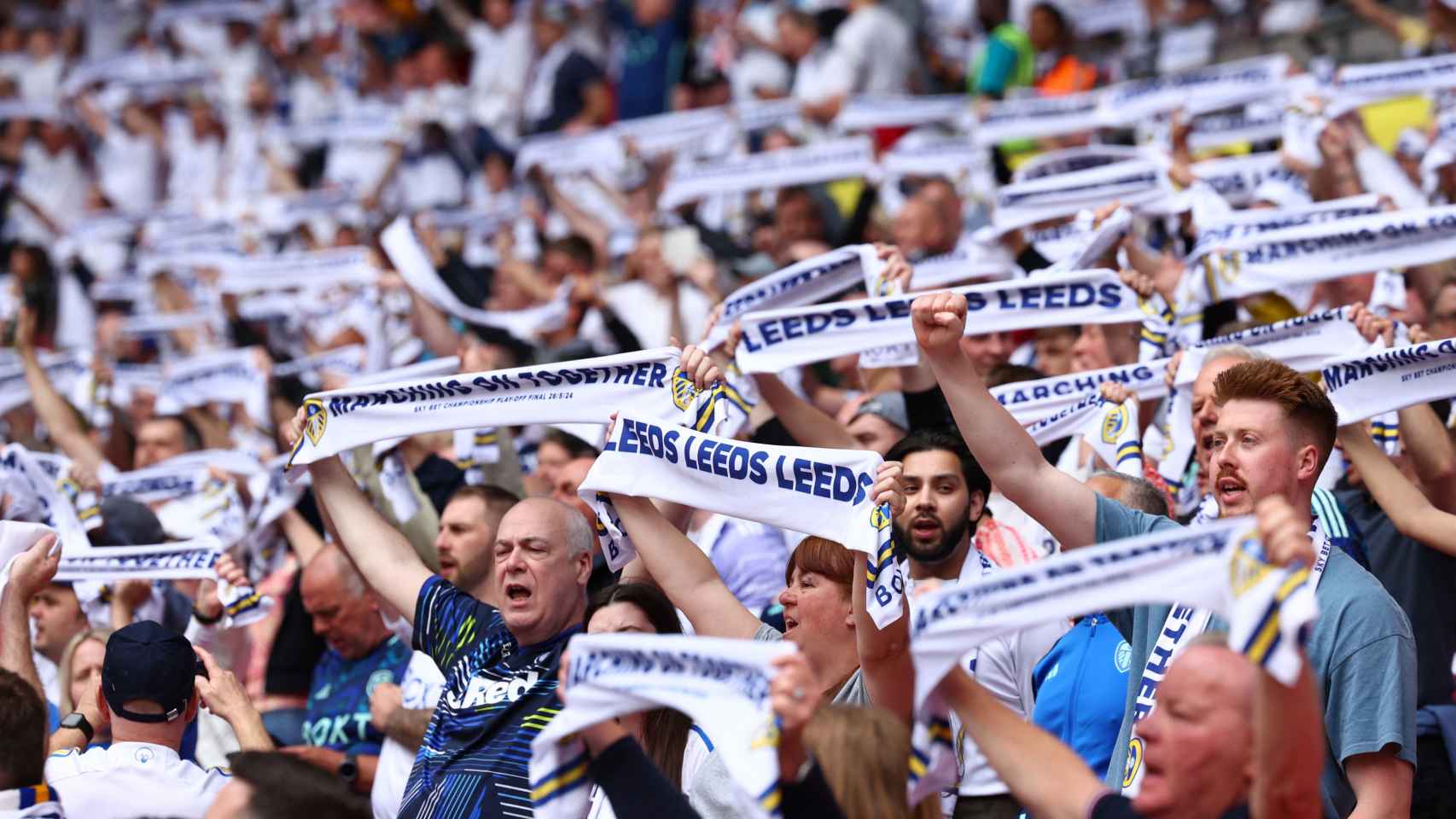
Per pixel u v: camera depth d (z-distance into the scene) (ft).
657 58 153.99
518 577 50.57
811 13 142.82
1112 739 49.26
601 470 48.08
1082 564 33.40
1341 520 54.24
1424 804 53.21
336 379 94.48
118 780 47.50
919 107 124.06
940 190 95.86
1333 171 81.15
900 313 61.41
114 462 97.04
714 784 48.11
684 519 52.11
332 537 55.77
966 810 50.57
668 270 95.71
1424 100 110.83
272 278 107.76
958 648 33.83
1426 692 56.03
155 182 182.19
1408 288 76.79
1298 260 65.77
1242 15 129.18
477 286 107.65
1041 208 78.69
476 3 172.76
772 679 34.24
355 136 145.18
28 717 40.78
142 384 110.01
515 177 145.59
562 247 108.88
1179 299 68.28
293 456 54.29
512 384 52.26
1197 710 34.24
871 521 43.60
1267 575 31.09
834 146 109.19
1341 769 45.01
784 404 63.77
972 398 45.32
